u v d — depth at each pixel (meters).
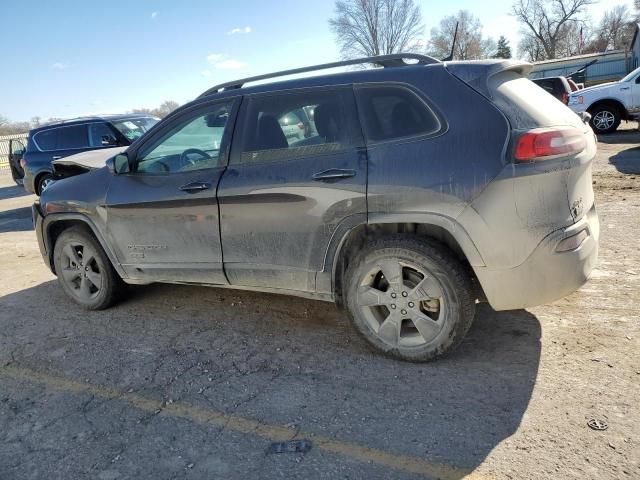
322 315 4.12
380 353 3.40
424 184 2.94
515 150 2.77
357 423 2.73
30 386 3.38
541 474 2.26
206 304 4.54
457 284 3.02
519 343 3.39
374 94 3.19
